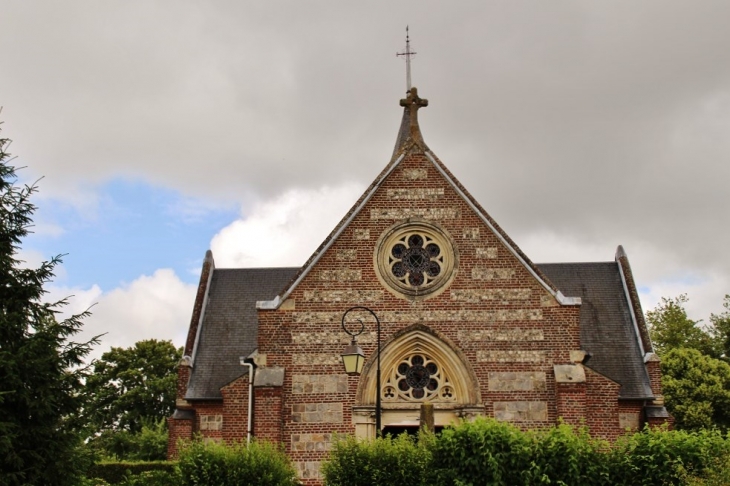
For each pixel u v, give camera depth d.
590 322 32.09
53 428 19.42
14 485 17.91
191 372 31.00
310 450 24.05
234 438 25.14
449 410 24.30
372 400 24.36
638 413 28.73
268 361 24.67
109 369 60.91
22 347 19.02
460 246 25.66
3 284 20.00
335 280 25.41
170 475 18.55
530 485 17.50
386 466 17.80
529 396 24.28
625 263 34.34
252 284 35.25
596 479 17.67
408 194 26.20
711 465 16.92
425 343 24.86
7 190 20.56
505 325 24.91
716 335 59.00
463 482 17.36
